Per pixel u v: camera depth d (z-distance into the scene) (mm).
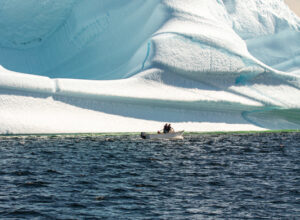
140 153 138125
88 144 171375
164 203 66812
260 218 59000
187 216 59781
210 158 125750
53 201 67500
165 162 115688
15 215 59438
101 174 93438
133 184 81688
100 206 64625
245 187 79562
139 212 61500
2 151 141375
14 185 79812
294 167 106375
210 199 69688
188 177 90312
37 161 115312
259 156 131750
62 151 142250
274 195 72688
